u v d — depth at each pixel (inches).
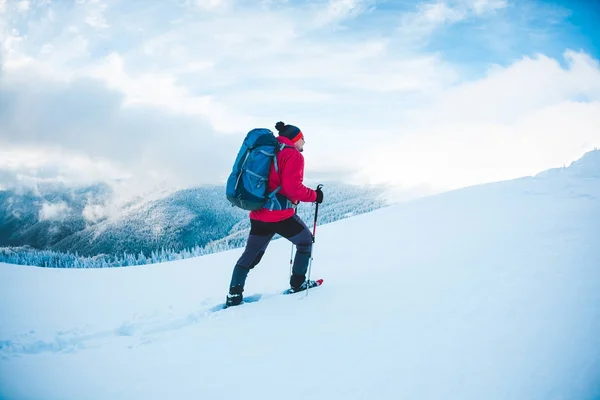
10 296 182.7
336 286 156.1
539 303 111.0
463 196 321.1
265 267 220.4
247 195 141.8
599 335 92.9
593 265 129.7
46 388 94.6
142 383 96.4
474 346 96.7
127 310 158.1
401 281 147.7
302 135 153.3
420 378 88.2
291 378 94.5
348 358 100.2
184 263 267.0
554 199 254.2
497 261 149.1
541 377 82.6
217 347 113.3
